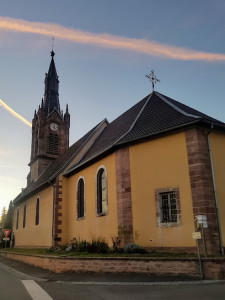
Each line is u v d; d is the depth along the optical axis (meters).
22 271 15.14
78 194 20.27
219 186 12.93
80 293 8.73
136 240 13.73
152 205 13.61
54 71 40.22
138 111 18.42
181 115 14.42
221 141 13.76
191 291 8.31
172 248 12.66
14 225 34.41
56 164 28.17
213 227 12.07
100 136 23.66
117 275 11.34
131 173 14.63
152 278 10.40
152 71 19.83
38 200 25.92
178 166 13.27
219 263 9.98
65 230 21.19
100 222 16.78
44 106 38.19
